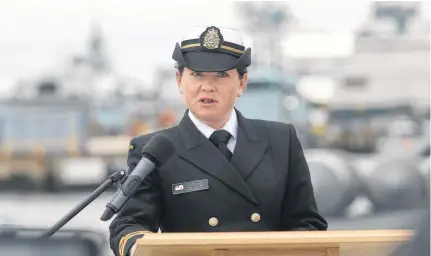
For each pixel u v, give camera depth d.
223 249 7.84
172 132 9.98
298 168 10.14
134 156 9.90
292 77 72.81
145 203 9.62
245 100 55.72
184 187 9.66
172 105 76.19
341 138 72.88
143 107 74.25
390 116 75.12
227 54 9.76
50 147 62.28
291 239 7.73
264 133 10.14
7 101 61.88
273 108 55.91
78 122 62.69
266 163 9.97
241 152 9.93
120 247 9.16
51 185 61.66
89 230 19.06
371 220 35.62
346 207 37.84
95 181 59.94
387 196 36.06
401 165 35.72
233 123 10.05
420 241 6.28
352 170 37.97
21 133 62.06
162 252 7.82
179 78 10.02
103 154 62.91
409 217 6.54
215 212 9.63
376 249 8.04
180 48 9.85
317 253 8.03
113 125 71.75
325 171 38.28
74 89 72.38
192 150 9.80
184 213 9.67
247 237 7.67
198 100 9.80
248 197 9.70
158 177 9.70
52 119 62.47
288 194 10.11
